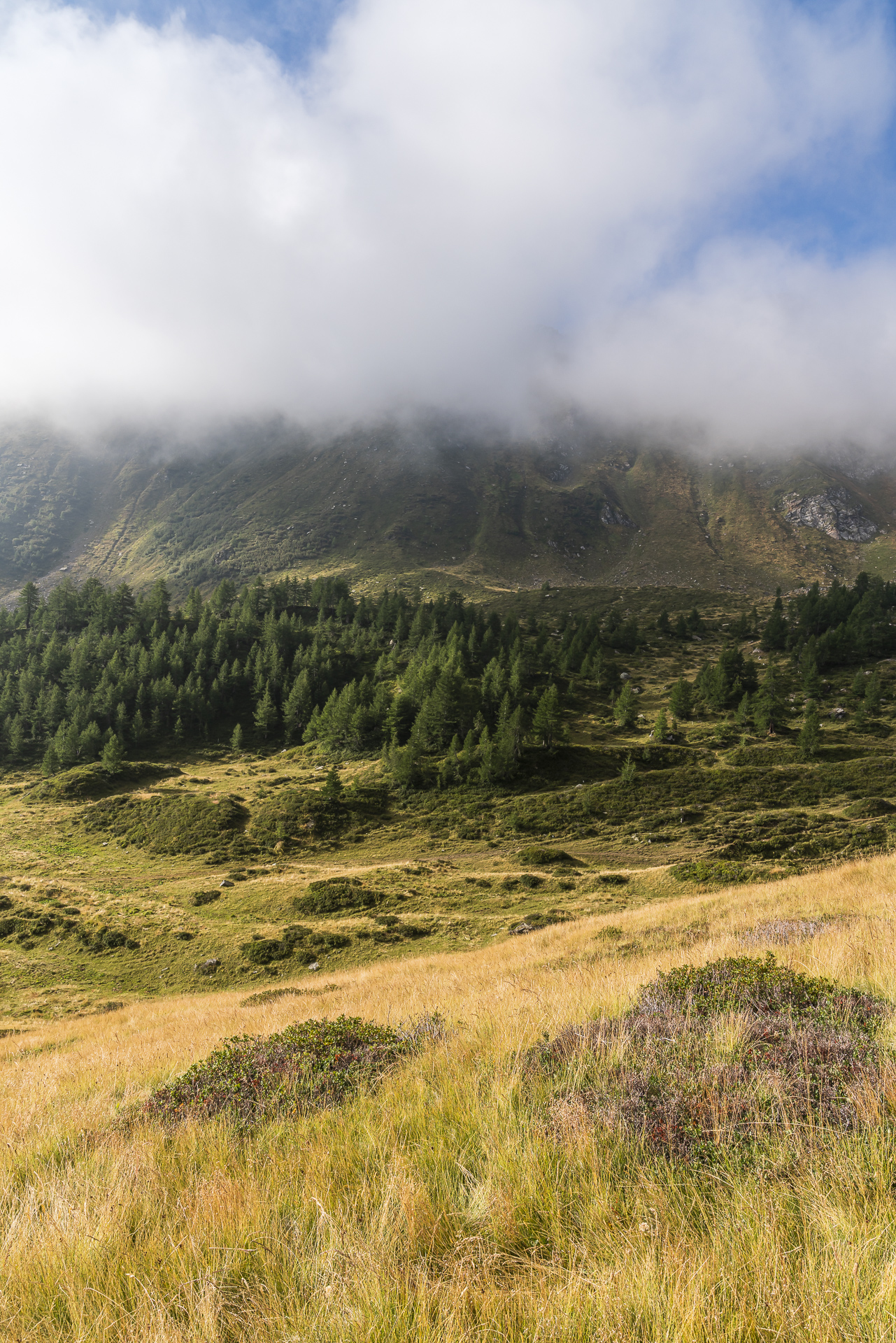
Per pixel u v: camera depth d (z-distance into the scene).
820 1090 4.54
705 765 77.81
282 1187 4.26
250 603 163.50
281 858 62.41
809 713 81.44
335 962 36.78
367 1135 5.03
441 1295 2.96
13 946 44.06
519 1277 3.07
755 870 41.66
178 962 39.75
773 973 7.71
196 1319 2.93
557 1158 4.09
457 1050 7.01
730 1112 4.39
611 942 19.89
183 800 75.75
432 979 18.38
